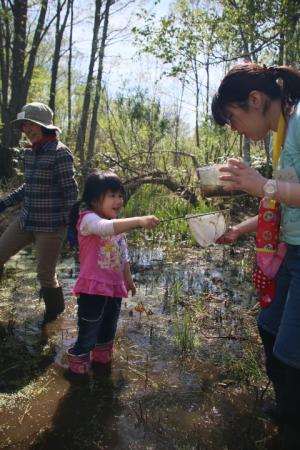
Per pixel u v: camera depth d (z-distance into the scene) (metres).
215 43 8.93
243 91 2.29
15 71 13.02
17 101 13.05
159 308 4.69
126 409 3.02
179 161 12.41
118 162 10.20
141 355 3.72
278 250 2.46
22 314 4.47
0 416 2.92
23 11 12.82
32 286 5.20
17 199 4.44
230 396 3.18
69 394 3.18
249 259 6.45
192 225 2.83
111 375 3.43
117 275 3.43
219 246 7.18
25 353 3.73
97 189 3.30
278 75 2.29
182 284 5.43
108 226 3.10
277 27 7.55
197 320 4.38
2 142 13.09
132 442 2.70
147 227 3.04
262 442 2.72
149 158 11.21
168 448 2.65
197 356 3.71
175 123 14.10
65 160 4.17
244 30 8.38
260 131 2.38
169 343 3.93
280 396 2.63
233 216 8.40
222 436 2.77
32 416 2.93
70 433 2.77
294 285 2.29
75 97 22.16
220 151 11.62
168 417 2.94
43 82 19.14
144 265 6.20
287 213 2.33
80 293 3.36
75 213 3.45
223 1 8.85
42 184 4.18
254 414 2.98
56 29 15.80
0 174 10.92
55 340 3.96
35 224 4.25
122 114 12.30
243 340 3.97
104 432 2.78
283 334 2.31
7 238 4.39
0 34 13.52
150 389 3.25
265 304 2.58
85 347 3.39
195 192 9.34
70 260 6.30
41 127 4.18
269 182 2.14
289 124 2.22
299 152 2.17
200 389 3.25
